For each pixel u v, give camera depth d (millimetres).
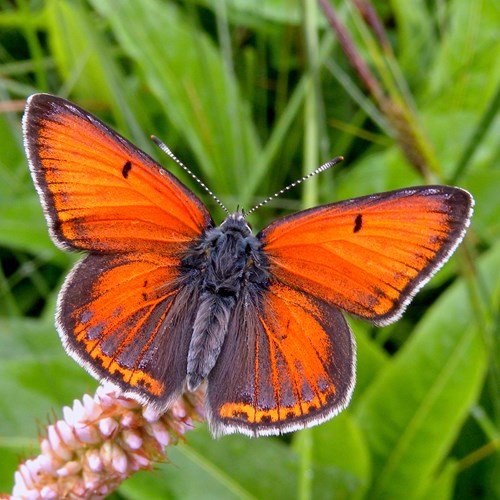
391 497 202
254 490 198
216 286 178
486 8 234
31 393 200
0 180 220
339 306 177
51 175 174
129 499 201
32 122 173
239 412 174
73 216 175
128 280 176
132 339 174
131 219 177
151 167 176
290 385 175
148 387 171
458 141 228
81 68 222
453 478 203
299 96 220
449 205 173
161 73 229
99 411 172
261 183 228
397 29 247
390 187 225
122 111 215
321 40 237
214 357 175
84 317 173
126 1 231
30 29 222
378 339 219
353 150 236
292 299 178
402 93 213
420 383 204
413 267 175
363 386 209
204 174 231
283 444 202
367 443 204
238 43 238
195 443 199
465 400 203
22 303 223
